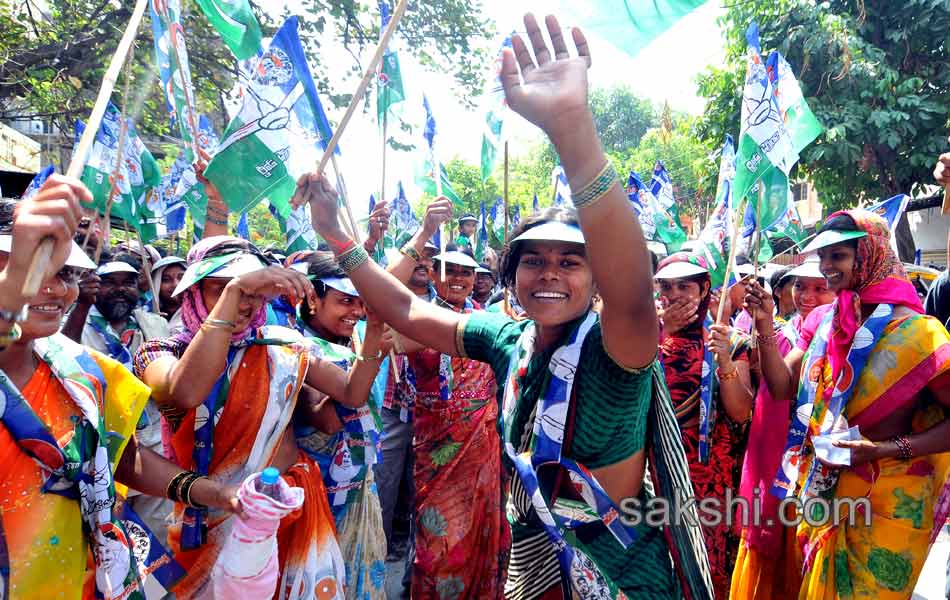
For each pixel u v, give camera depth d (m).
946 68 10.70
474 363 3.90
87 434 1.85
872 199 11.80
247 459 2.52
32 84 11.12
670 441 1.94
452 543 3.80
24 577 1.71
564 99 1.53
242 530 2.04
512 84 1.62
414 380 3.96
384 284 2.38
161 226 5.71
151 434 3.43
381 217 3.48
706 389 3.60
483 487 3.86
